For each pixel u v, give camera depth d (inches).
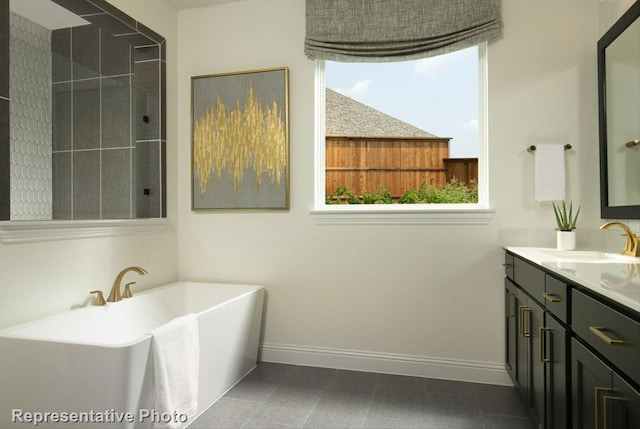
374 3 103.7
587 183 92.7
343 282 108.0
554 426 62.2
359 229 106.7
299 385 97.7
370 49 104.3
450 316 101.3
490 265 98.9
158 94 111.7
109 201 97.7
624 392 40.0
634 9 73.4
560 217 94.3
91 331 83.9
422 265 102.9
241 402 88.9
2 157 70.9
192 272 119.1
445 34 99.2
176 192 118.9
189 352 74.5
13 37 74.5
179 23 119.0
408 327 104.0
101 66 113.4
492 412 84.4
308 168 109.9
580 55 93.5
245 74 113.4
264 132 112.0
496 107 97.9
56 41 115.3
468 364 100.3
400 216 103.3
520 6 96.7
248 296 101.7
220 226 117.0
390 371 105.0
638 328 37.4
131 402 62.0
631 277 51.9
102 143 95.7
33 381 63.9
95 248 91.7
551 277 62.9
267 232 113.1
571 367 55.5
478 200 103.0
